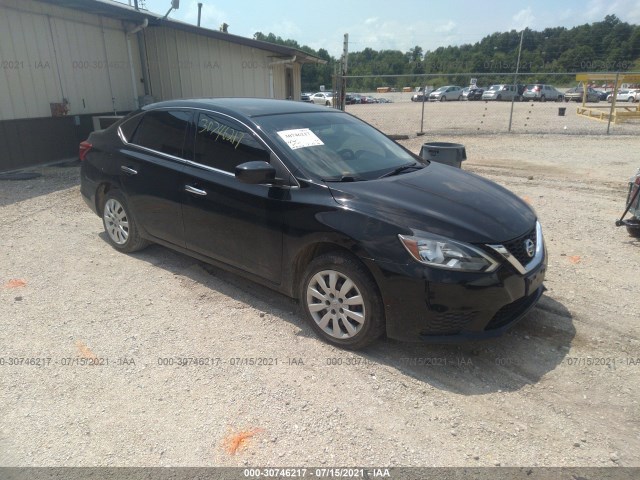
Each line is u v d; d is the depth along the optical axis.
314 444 2.70
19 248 5.61
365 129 4.87
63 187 8.64
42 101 10.63
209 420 2.88
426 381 3.26
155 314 4.11
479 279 3.13
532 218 3.79
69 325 3.93
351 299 3.47
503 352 3.59
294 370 3.36
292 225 3.68
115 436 2.75
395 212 3.37
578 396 3.12
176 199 4.51
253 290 4.58
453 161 6.66
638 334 3.82
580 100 41.12
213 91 14.49
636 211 5.80
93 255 5.41
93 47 12.10
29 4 10.11
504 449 2.68
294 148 3.97
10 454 2.62
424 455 2.64
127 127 5.20
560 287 4.64
